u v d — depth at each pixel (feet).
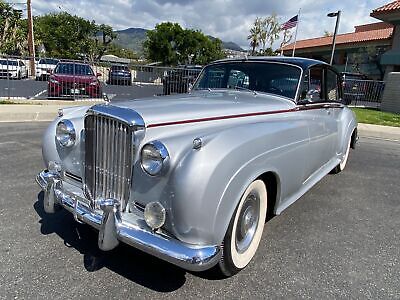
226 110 9.88
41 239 10.11
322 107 14.07
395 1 76.02
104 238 7.93
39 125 27.91
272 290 8.44
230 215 7.73
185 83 38.86
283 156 9.81
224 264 8.39
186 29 156.15
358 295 8.40
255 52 125.29
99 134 8.55
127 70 49.21
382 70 83.25
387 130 35.47
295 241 10.99
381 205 14.64
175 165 7.45
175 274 8.85
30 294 7.73
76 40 180.65
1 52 103.40
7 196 12.93
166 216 7.52
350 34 118.42
